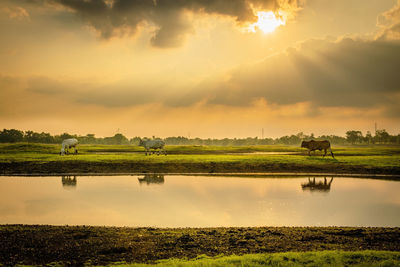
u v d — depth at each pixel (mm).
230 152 79000
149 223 17156
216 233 14359
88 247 12336
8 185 29453
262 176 35656
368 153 67375
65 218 18141
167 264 9875
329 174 36688
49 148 71000
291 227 15555
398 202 22266
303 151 85750
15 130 183500
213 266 9367
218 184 30234
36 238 13445
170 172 38156
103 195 24766
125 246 12367
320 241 13031
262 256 10344
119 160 42875
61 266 10438
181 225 16734
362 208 20359
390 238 13398
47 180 32625
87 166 39656
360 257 9984
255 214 18984
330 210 19922
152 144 58000
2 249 12102
